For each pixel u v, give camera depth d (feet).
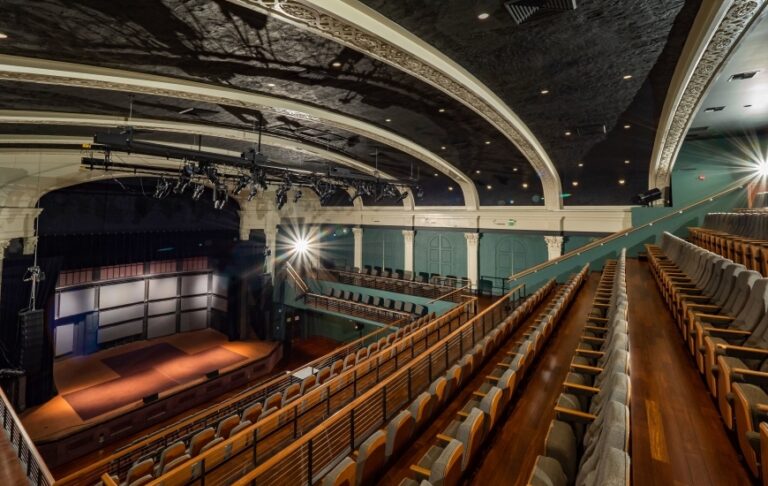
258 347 51.29
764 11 12.17
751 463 6.61
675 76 17.39
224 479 13.17
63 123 23.32
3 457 16.44
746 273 11.88
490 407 10.11
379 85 19.22
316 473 12.16
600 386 9.87
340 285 54.70
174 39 14.43
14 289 32.32
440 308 43.62
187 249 48.29
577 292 27.27
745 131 30.19
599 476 4.72
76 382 38.52
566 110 21.85
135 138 29.73
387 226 55.26
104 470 21.49
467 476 9.59
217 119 24.84
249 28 13.67
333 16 12.52
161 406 36.29
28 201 32.40
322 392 19.04
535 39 14.48
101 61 16.21
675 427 8.36
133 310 48.24
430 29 13.83
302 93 20.54
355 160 37.52
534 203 42.32
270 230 56.03
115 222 40.78
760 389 7.38
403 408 15.71
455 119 24.00
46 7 12.03
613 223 38.04
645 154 30.22
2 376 31.07
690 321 12.50
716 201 32.09
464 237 47.98
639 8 12.41
